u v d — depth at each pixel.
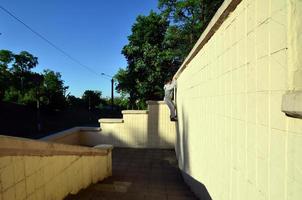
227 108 2.72
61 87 35.38
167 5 17.44
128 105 21.44
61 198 3.52
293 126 1.38
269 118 1.68
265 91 1.74
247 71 2.10
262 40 1.79
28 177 2.54
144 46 17.31
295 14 1.37
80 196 4.05
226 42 2.76
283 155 1.50
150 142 11.72
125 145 11.80
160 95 17.73
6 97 27.80
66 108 31.95
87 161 4.91
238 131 2.35
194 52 4.96
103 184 5.42
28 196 2.54
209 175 3.72
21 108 25.39
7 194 2.15
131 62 18.62
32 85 32.72
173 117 9.73
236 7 2.39
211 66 3.57
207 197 3.87
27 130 20.66
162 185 6.20
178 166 8.80
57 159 3.35
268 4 1.69
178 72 8.20
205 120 4.07
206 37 3.71
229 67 2.64
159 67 16.80
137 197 4.66
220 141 3.04
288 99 1.36
